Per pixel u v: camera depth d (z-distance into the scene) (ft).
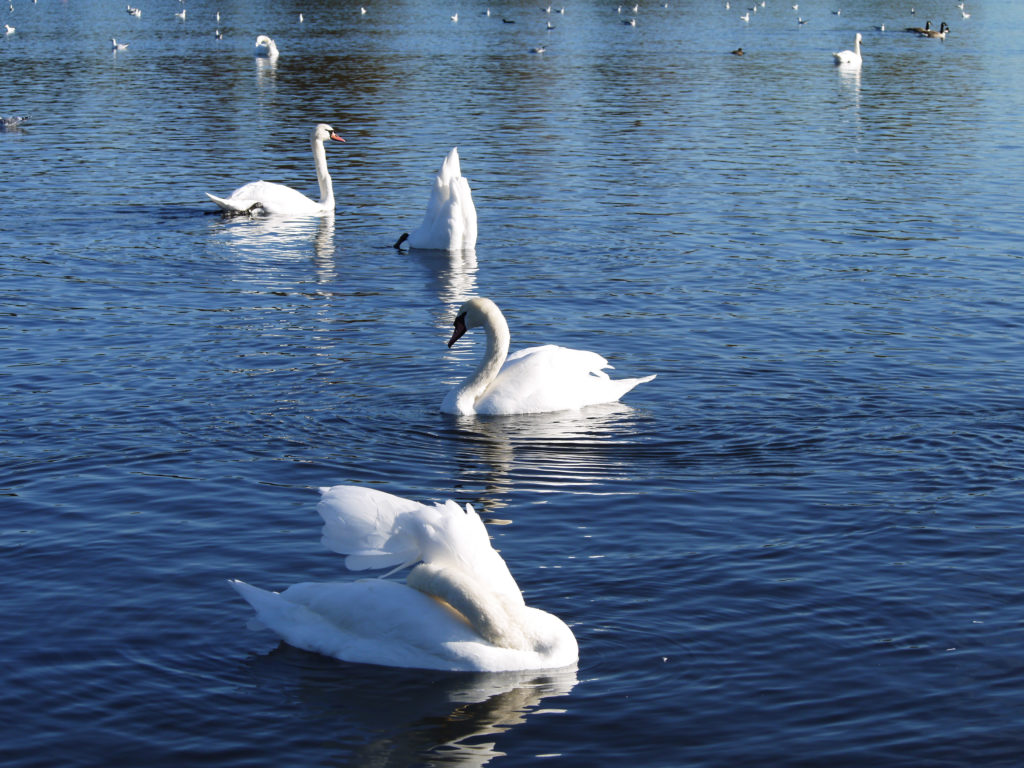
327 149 120.78
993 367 52.49
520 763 24.43
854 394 48.88
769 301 65.00
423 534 28.02
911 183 102.68
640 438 44.09
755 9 377.50
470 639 27.71
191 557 33.81
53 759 24.57
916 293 66.80
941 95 170.50
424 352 55.42
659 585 32.12
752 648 28.86
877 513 36.91
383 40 253.65
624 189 100.07
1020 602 31.09
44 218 87.20
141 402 47.19
